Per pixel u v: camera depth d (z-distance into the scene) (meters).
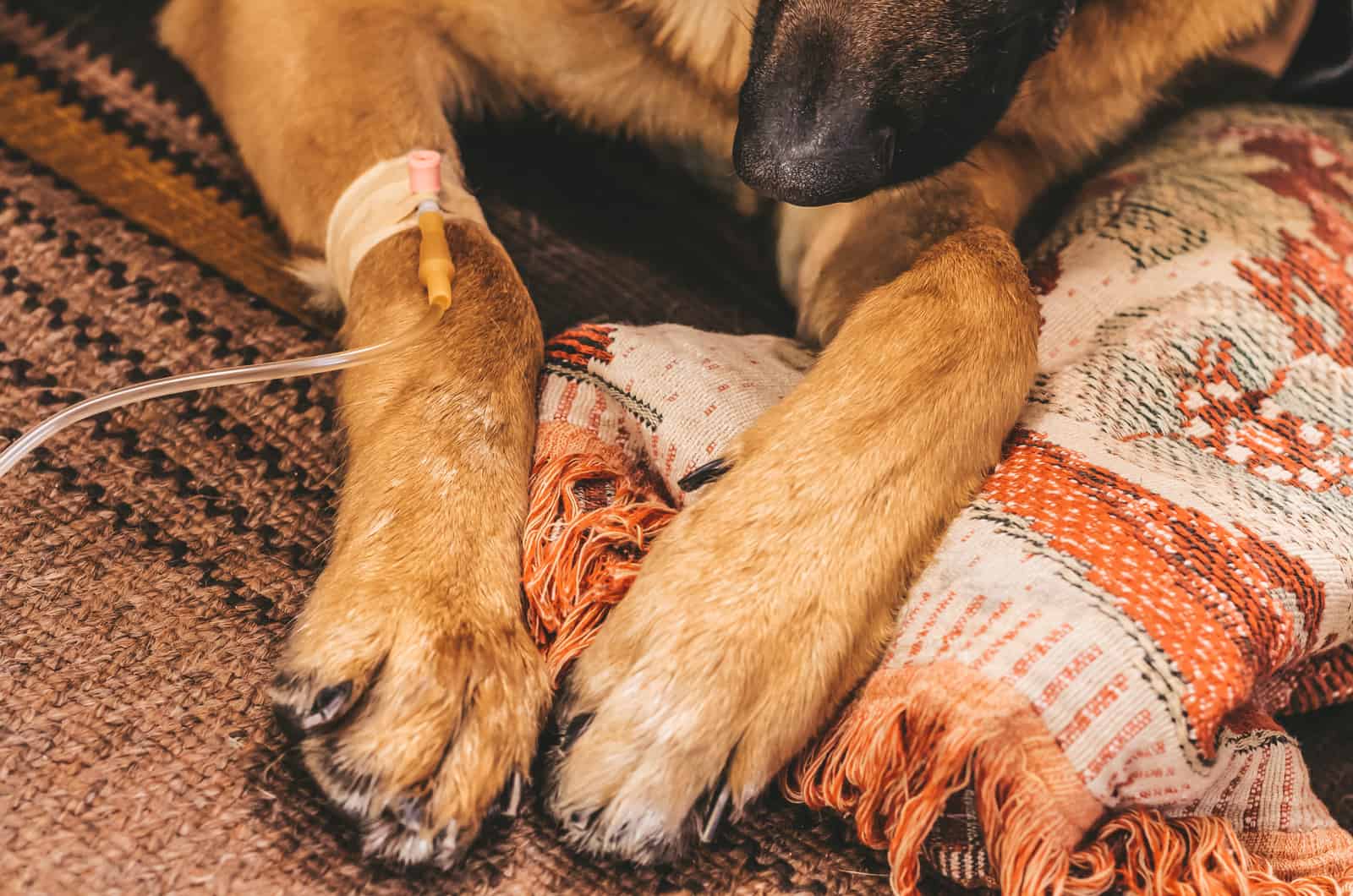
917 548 0.52
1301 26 0.77
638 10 0.65
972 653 0.50
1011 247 0.60
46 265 0.64
